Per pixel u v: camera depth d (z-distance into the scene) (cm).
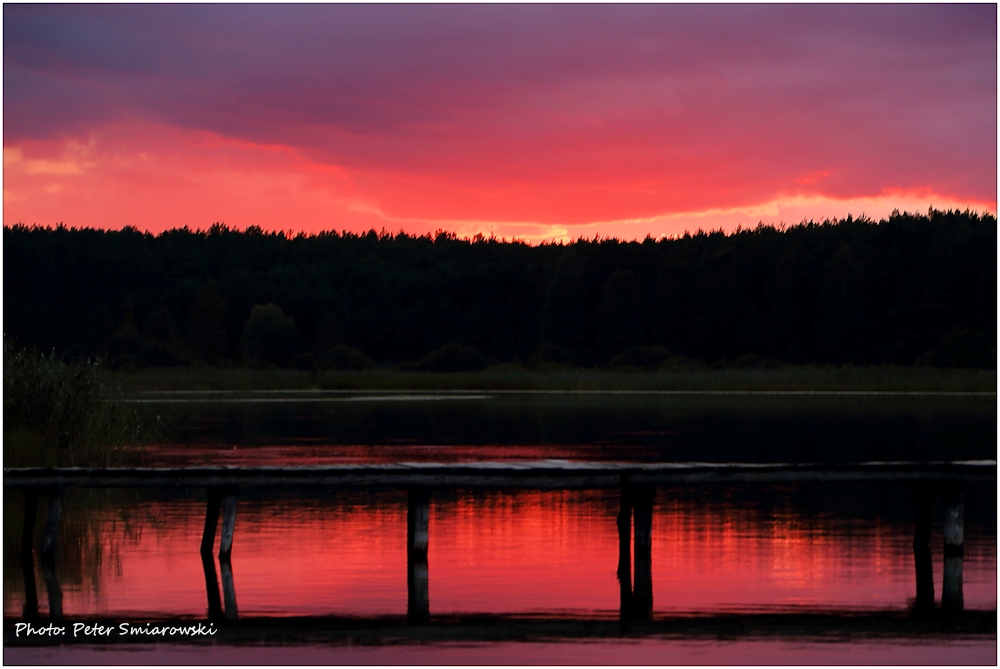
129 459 2228
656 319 11325
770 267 11875
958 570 1323
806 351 10781
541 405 4753
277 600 1183
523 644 1028
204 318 11912
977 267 10700
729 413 4059
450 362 9244
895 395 5719
